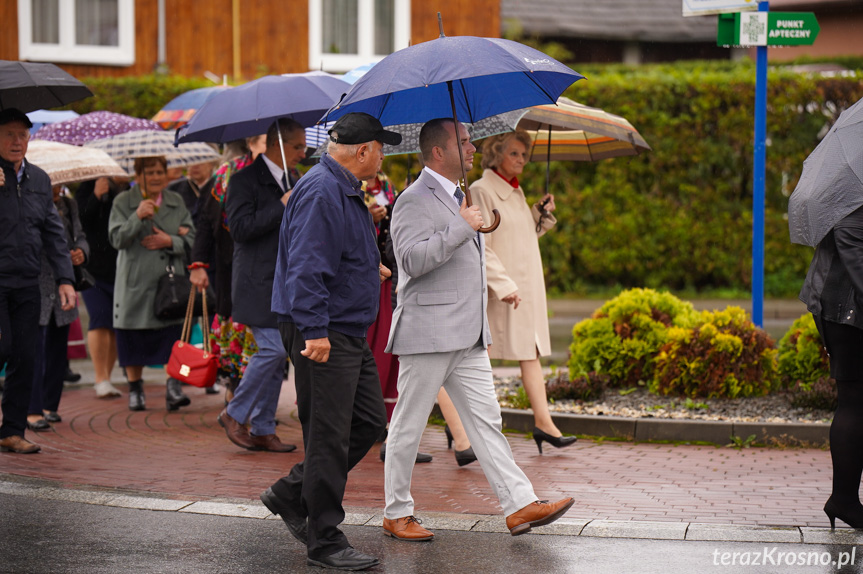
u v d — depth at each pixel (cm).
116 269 1562
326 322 775
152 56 3112
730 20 1491
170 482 1077
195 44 3116
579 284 2939
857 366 873
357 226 807
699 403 1354
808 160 916
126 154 1527
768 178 2891
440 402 1145
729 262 2912
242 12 3123
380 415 846
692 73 2909
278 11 3145
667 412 1344
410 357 863
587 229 2897
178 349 1376
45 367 1398
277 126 1211
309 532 805
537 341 1186
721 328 1407
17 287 1175
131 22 3094
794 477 1088
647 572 783
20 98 1264
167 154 1538
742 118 2861
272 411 1229
